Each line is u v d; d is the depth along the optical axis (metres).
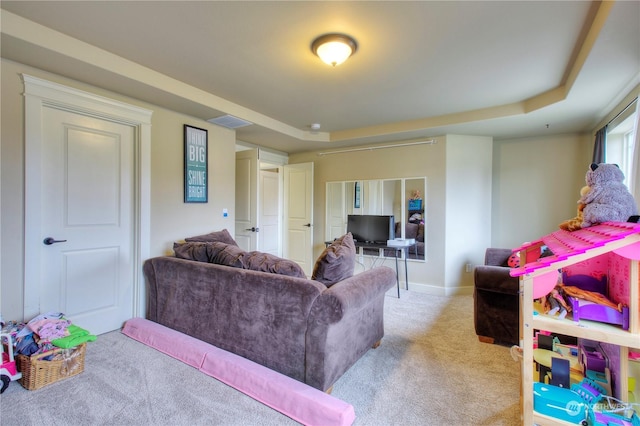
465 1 1.68
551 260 1.16
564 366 1.32
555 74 2.57
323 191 5.24
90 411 1.66
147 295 2.94
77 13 1.81
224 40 2.11
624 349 1.19
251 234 4.47
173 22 1.90
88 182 2.61
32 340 1.93
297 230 5.42
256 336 2.04
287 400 1.68
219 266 2.32
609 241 1.06
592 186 1.43
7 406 1.70
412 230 4.42
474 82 2.75
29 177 2.22
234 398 1.79
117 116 2.71
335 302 1.73
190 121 3.34
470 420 1.64
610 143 3.25
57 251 2.43
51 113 2.38
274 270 2.10
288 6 1.74
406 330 2.88
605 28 1.70
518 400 1.81
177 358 2.24
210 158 3.58
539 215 4.14
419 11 1.77
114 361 2.20
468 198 4.19
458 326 2.99
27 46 1.94
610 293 1.29
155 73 2.58
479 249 4.24
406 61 2.36
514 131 3.93
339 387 1.94
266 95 3.09
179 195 3.25
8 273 2.15
